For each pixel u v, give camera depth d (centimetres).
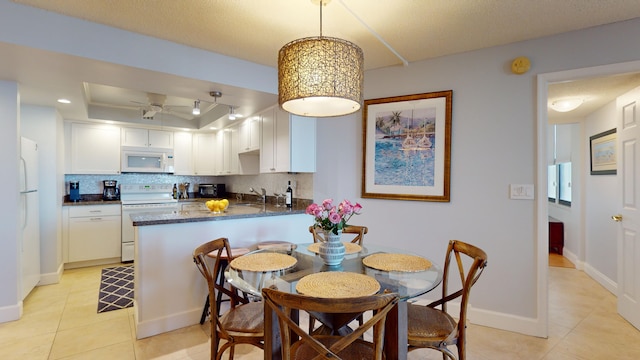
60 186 384
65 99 312
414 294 136
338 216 167
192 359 205
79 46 205
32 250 303
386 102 295
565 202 486
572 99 311
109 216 431
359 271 165
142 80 255
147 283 235
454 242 190
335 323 145
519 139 245
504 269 250
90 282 352
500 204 251
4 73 237
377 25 217
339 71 155
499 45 250
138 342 225
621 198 264
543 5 192
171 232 246
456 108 267
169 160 508
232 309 181
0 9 183
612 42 216
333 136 327
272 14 202
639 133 239
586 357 209
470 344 226
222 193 585
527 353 214
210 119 460
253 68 282
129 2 186
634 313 248
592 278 373
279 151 336
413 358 210
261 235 299
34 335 232
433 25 217
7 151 255
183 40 238
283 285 144
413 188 284
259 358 208
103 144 459
